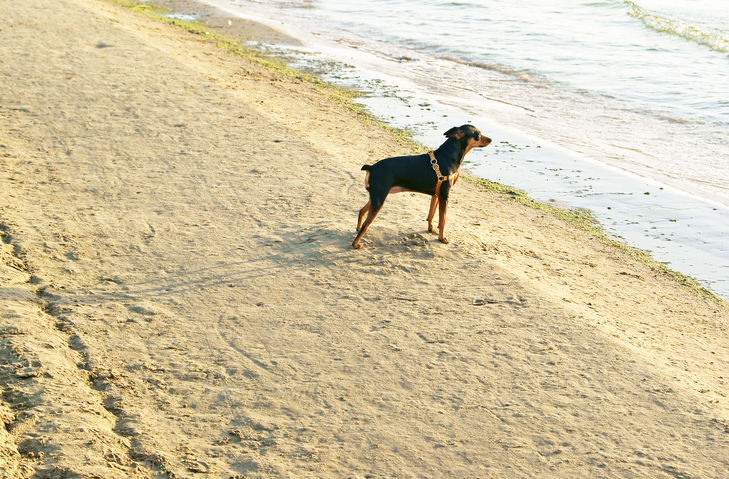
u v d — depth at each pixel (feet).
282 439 19.12
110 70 59.77
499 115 62.03
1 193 34.81
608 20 107.86
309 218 33.71
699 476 18.01
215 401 20.66
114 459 17.98
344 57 83.20
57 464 17.57
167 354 22.82
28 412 19.47
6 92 51.72
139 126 46.57
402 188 30.04
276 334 24.16
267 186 37.58
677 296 31.32
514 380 21.90
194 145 43.62
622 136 56.95
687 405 20.93
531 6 121.08
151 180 37.78
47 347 22.58
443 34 99.04
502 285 28.12
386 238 31.68
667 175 48.14
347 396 20.97
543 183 46.06
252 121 49.42
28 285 26.55
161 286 27.09
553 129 58.49
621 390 21.59
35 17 78.69
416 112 60.90
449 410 20.44
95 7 90.99
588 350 23.71
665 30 97.40
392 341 23.86
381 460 18.39
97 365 21.99
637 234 38.42
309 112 56.65
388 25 105.70
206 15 105.40
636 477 17.95
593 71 78.28
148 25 86.69
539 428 19.75
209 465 18.01
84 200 34.86
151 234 31.42
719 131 57.98
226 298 26.37
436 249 30.89
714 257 35.73
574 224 39.47
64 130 44.93
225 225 32.71
